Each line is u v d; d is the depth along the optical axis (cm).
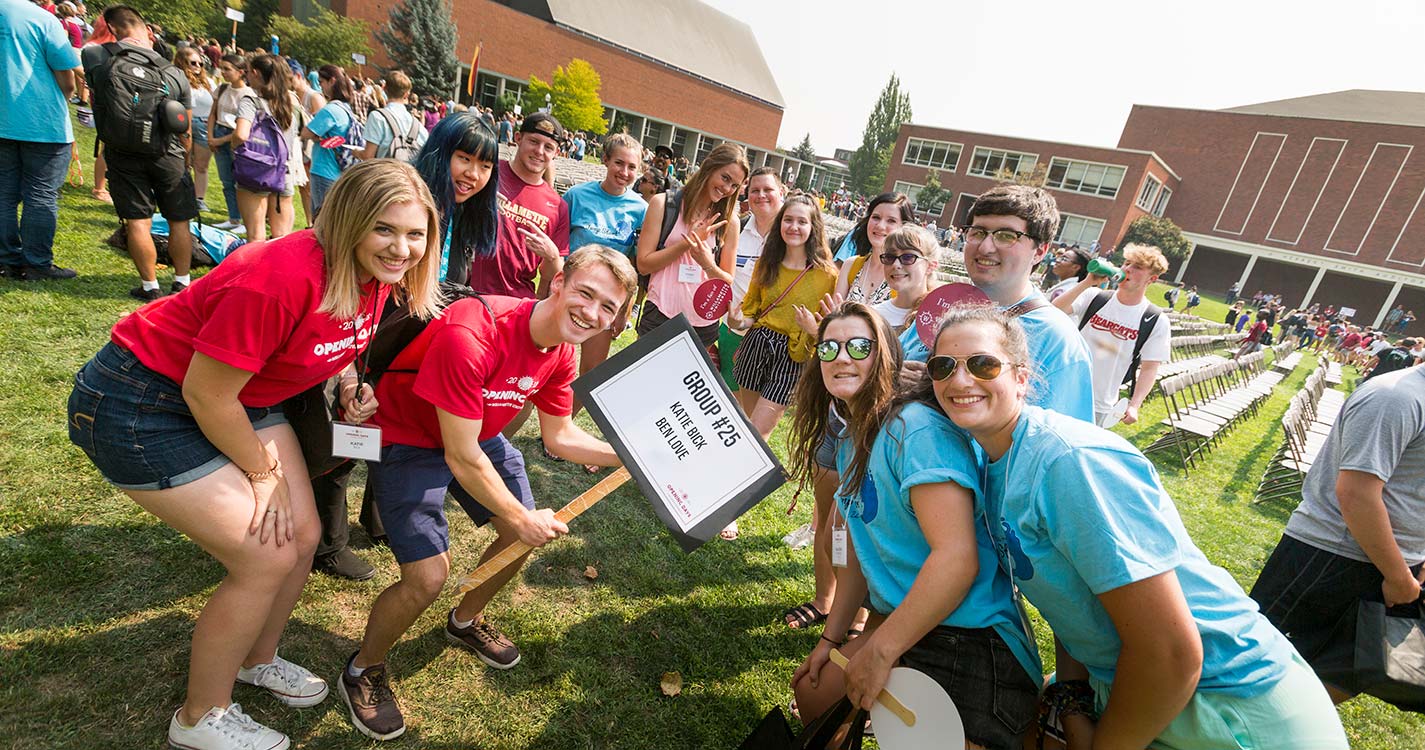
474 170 263
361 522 287
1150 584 136
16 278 406
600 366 187
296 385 169
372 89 1132
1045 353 213
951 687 167
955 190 4581
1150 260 428
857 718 172
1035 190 225
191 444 153
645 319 399
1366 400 218
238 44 4125
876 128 7062
